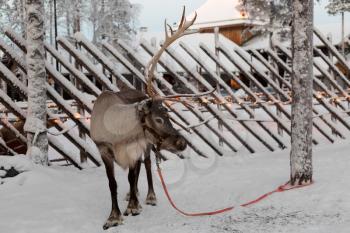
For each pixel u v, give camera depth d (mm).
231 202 6016
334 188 5777
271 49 12023
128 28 41344
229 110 10680
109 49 9641
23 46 8562
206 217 5379
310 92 6160
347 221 4598
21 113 8453
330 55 12883
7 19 29938
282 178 6875
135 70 9688
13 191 6703
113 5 39812
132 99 5977
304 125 6145
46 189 6703
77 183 7281
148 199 6242
